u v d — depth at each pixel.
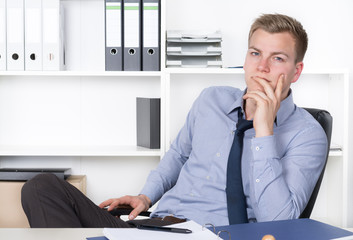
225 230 0.93
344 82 2.48
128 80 2.77
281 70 1.54
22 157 2.79
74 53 2.73
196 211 1.63
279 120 1.60
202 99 1.84
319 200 2.79
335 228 0.94
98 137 2.79
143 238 0.87
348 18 2.74
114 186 2.81
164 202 1.75
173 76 2.76
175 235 0.90
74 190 1.42
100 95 2.78
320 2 2.74
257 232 0.91
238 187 1.56
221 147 1.68
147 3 2.41
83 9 2.71
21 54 2.44
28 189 1.32
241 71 2.43
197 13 2.73
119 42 2.43
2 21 2.43
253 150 1.42
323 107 2.79
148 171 2.81
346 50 2.75
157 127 2.51
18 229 0.94
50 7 2.44
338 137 2.59
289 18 1.57
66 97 2.78
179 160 1.92
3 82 2.75
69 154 2.47
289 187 1.46
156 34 2.43
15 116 2.77
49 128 2.79
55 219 1.26
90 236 0.89
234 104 1.71
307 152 1.54
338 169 2.56
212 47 2.46
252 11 2.73
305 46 1.60
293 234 0.90
